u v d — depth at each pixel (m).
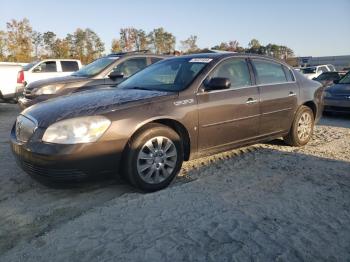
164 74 5.27
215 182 4.52
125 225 3.44
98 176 3.99
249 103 5.21
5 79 12.44
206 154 4.90
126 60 9.04
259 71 5.59
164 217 3.58
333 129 8.18
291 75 6.16
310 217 3.58
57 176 3.83
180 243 3.13
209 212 3.68
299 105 6.09
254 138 5.46
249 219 3.54
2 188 4.44
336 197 4.05
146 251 3.02
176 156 4.45
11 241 3.25
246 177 4.70
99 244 3.14
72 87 8.51
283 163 5.27
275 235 3.25
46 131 3.87
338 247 3.07
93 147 3.85
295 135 6.13
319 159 5.49
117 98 4.40
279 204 3.87
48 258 2.97
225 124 4.95
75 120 3.86
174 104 4.45
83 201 4.05
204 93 4.74
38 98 8.53
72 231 3.36
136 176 4.13
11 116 11.03
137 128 4.11
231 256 2.95
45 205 3.96
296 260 2.90
